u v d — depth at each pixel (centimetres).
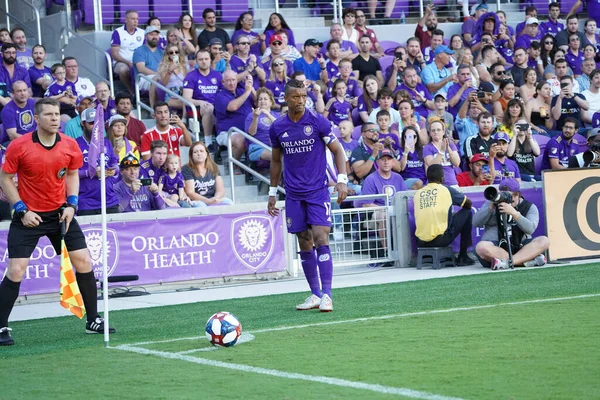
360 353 1319
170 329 1678
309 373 1193
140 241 2384
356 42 3925
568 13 4709
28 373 1305
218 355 1362
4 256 2264
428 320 1603
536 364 1183
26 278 2289
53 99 1609
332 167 2931
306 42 3616
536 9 4697
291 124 1788
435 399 1014
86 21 3747
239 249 2516
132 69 3519
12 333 1762
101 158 1548
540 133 3625
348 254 2697
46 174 1612
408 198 2736
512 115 3294
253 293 2241
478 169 2972
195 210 2458
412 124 3247
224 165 3225
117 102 2922
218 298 2167
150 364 1319
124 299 2256
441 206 2600
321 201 1806
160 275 2408
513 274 2325
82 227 2316
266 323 1675
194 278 2450
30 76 3331
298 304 1947
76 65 3164
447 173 3042
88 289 1688
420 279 2338
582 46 4350
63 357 1428
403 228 2734
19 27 3772
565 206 2586
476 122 3391
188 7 3991
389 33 4300
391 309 1778
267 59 3538
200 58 3316
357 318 1677
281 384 1131
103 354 1432
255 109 3117
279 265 2572
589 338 1355
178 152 2952
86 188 2417
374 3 4331
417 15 4456
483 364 1196
